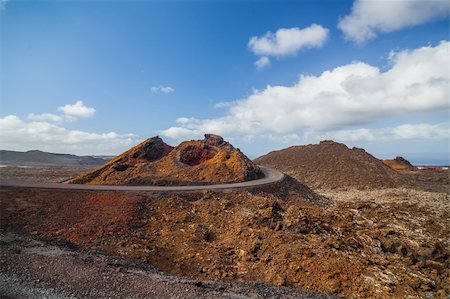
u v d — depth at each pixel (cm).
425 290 2184
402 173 11144
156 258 2772
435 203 5378
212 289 1906
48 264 1964
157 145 7762
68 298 1625
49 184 4653
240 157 6581
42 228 3212
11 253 2061
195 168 6300
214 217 3638
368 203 5241
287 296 1934
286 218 3309
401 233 3400
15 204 3594
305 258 2570
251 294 1880
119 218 3444
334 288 2227
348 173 9325
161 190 4344
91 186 4600
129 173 6222
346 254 2656
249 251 2836
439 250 2670
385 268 2464
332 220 3509
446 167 13212
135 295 1697
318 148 11875
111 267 2067
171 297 1698
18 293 1641
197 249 2955
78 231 3159
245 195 4319
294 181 6688
